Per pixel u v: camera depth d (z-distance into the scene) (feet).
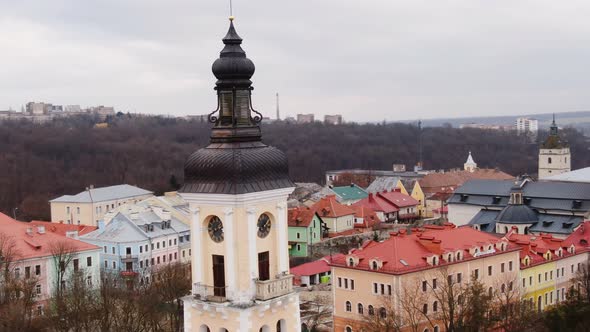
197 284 171.53
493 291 422.00
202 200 168.14
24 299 389.80
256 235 167.22
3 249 451.53
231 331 166.50
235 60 166.20
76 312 375.25
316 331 427.74
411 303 376.48
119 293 437.58
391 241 423.23
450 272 415.85
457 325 370.53
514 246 467.52
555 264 503.20
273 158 170.40
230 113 168.45
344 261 420.77
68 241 499.10
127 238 575.38
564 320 400.67
